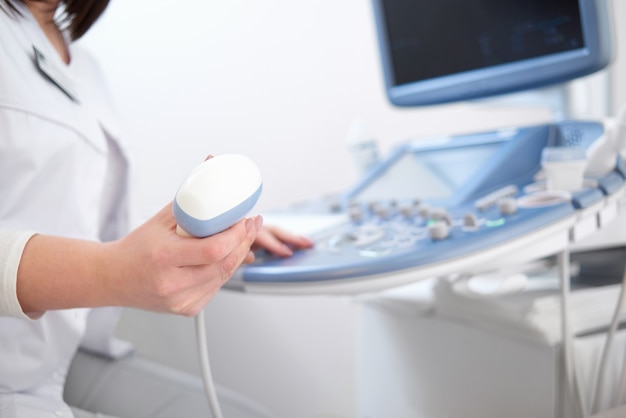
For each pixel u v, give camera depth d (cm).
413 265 69
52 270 53
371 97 179
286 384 163
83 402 94
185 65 147
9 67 66
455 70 116
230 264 52
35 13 81
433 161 113
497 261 76
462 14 111
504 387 96
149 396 95
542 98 114
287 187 167
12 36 70
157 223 53
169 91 145
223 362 149
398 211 93
